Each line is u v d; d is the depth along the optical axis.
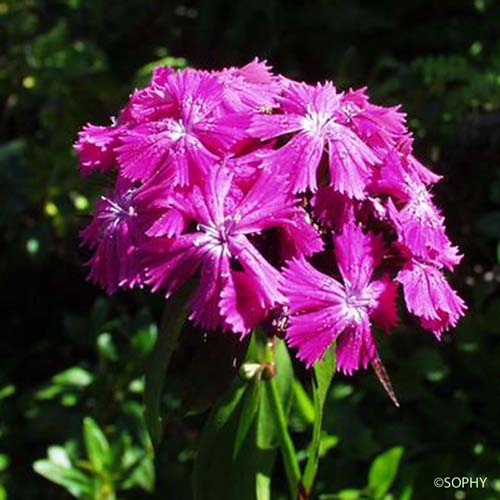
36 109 0.34
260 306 0.14
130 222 0.15
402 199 0.16
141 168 0.15
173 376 0.30
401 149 0.16
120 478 0.27
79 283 0.34
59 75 0.32
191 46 0.36
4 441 0.30
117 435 0.28
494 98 0.29
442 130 0.30
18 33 0.34
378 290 0.15
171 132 0.15
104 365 0.28
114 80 0.32
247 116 0.15
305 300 0.15
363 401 0.28
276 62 0.35
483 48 0.33
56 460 0.27
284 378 0.19
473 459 0.27
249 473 0.18
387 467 0.25
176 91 0.16
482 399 0.28
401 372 0.27
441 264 0.16
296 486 0.18
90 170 0.17
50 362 0.34
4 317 0.35
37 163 0.31
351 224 0.15
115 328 0.29
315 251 0.15
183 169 0.15
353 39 0.34
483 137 0.29
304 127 0.15
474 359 0.28
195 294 0.15
